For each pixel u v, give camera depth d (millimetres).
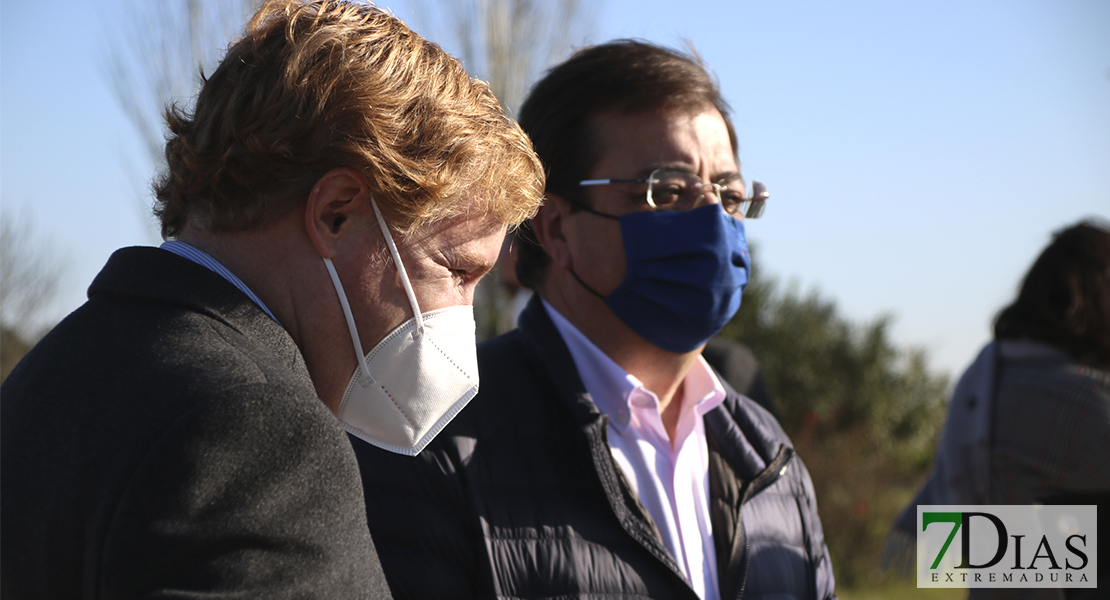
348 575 858
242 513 787
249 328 935
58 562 794
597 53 1823
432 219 1044
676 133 1738
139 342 883
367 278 1025
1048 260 2742
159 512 758
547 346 1689
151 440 793
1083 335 2637
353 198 999
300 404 856
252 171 954
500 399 1601
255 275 997
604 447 1538
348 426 1128
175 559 757
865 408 11672
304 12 1045
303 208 983
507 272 2887
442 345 1081
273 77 976
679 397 1855
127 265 961
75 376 875
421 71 1034
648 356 1781
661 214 1719
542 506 1490
